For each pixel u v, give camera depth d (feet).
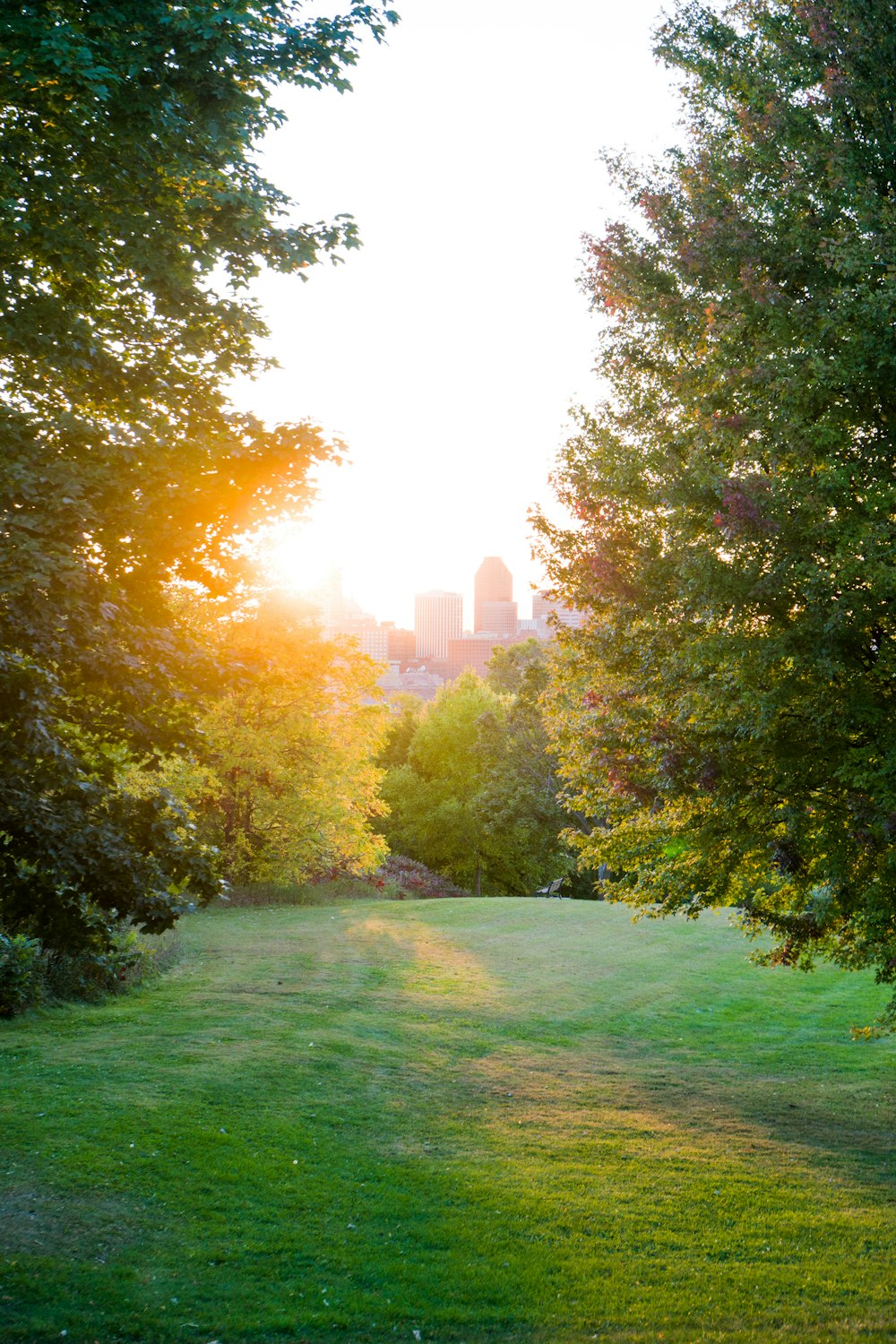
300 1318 25.40
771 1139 44.34
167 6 29.30
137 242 30.71
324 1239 30.35
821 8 37.04
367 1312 26.04
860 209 36.14
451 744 206.59
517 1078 52.01
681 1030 66.69
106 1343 23.36
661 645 40.19
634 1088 52.21
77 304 32.99
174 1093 42.11
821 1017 70.85
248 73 31.53
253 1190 33.40
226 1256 28.63
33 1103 39.17
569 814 183.73
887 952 39.22
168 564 28.48
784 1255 31.04
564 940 97.91
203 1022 55.93
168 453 28.81
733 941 100.58
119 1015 56.34
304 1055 50.34
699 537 38.19
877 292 33.78
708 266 39.52
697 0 43.34
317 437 30.63
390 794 205.16
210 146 30.19
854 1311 27.07
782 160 39.14
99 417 32.53
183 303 32.27
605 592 42.63
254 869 119.75
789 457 36.22
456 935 97.45
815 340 35.88
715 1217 34.19
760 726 34.73
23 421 27.35
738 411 37.96
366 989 69.92
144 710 28.63
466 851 202.80
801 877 42.68
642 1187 36.86
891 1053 61.46
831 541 34.81
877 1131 46.24
